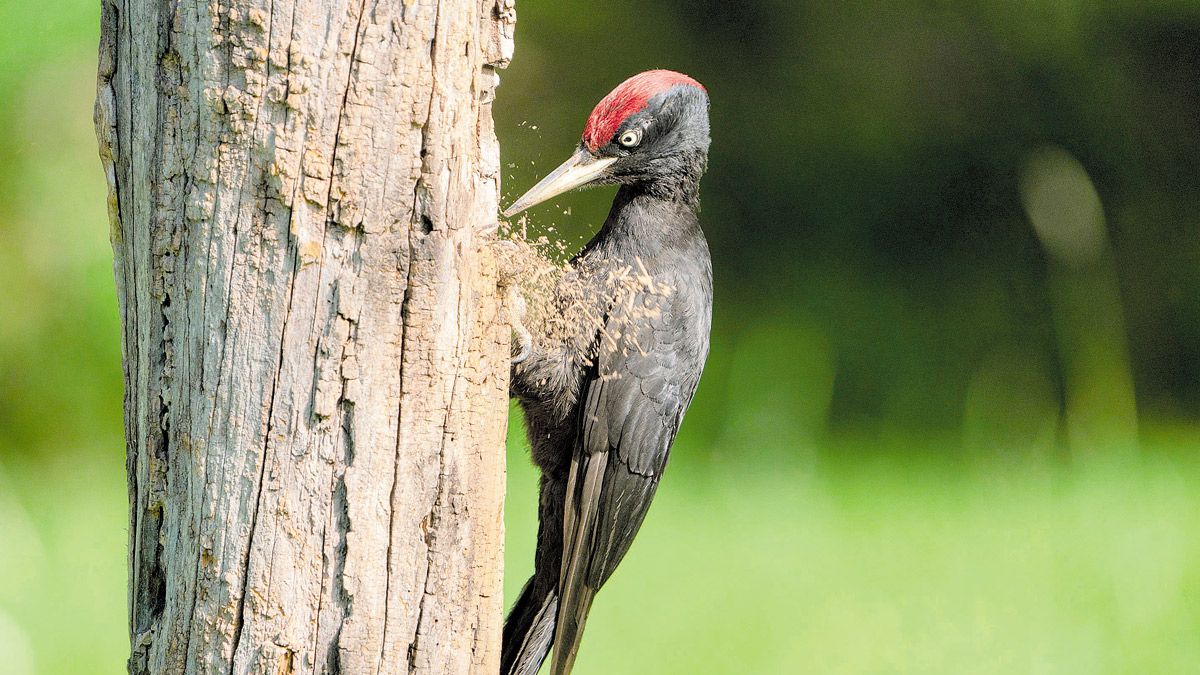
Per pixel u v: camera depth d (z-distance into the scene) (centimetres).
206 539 445
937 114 2184
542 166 2088
